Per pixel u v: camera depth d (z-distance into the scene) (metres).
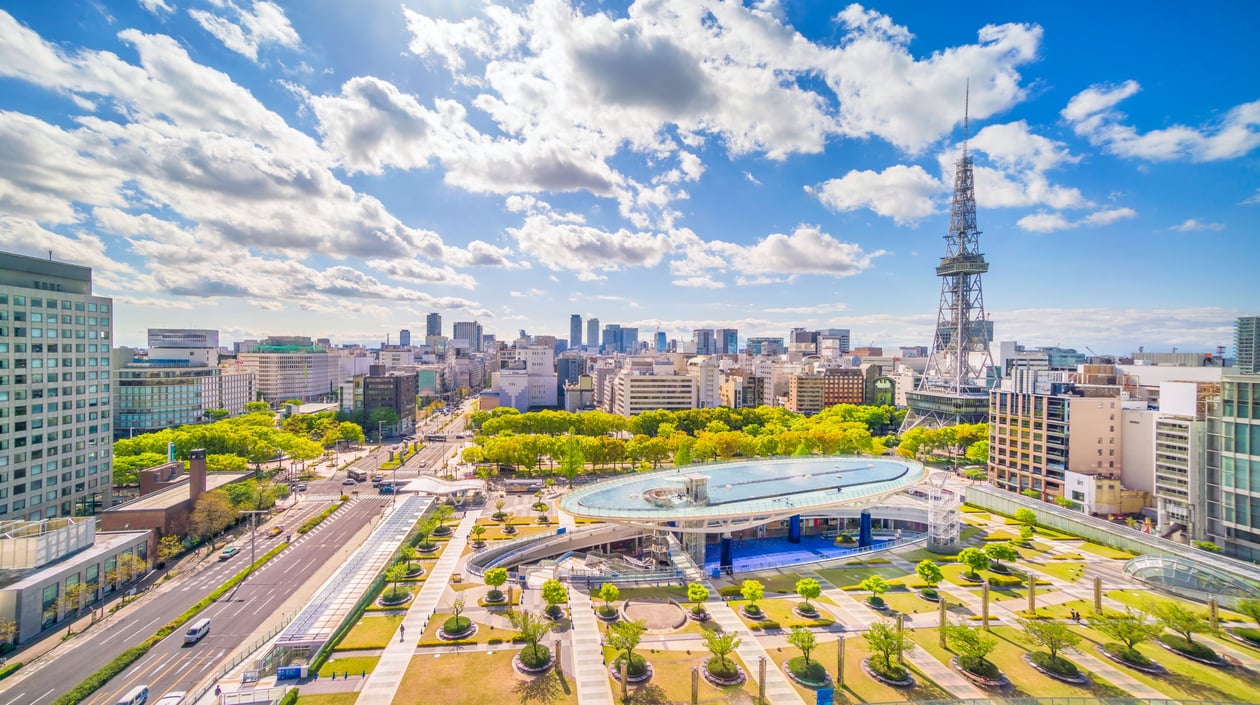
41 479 136.25
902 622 84.81
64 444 142.50
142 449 196.25
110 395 157.88
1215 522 122.94
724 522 120.00
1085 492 154.75
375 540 128.62
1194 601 99.69
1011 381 196.25
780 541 147.75
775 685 74.69
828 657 81.44
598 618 94.00
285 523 151.50
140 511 122.25
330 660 79.88
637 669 76.19
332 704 69.88
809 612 94.75
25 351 132.75
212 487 150.75
